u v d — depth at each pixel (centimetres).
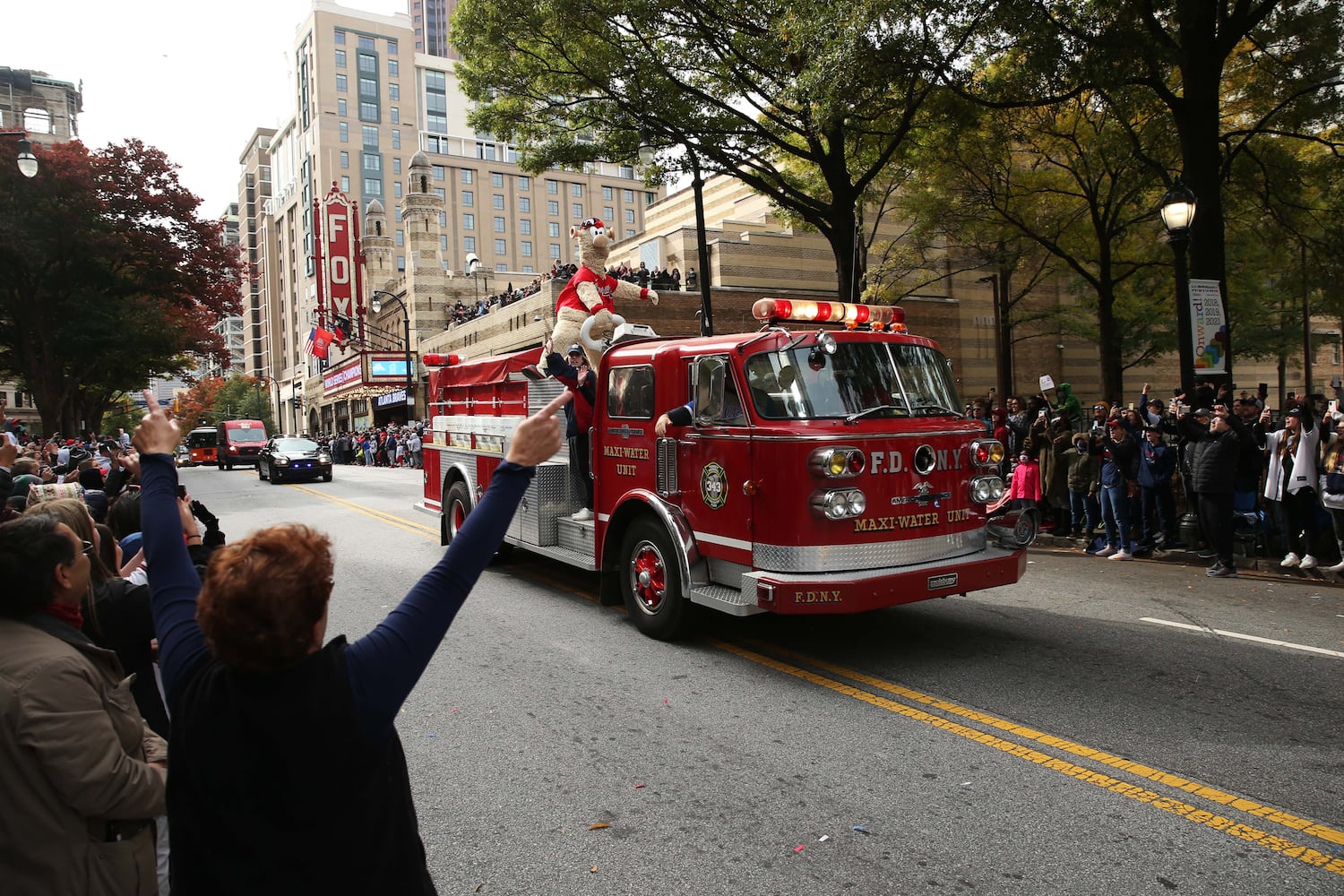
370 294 5791
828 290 3209
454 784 438
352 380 4803
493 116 1571
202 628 164
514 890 339
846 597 571
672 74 1505
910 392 662
